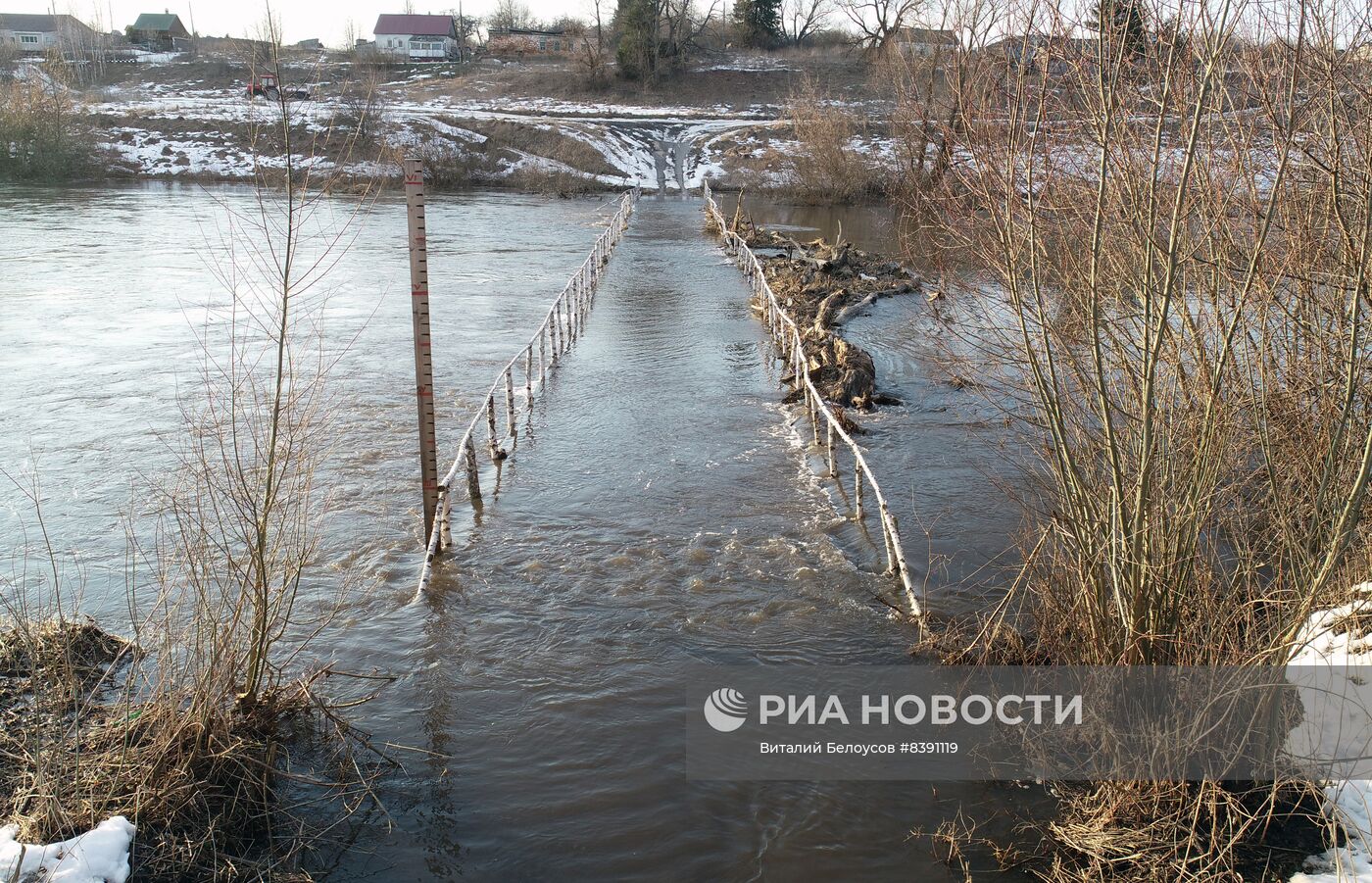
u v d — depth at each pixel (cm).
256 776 648
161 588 837
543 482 1262
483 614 907
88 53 8656
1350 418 684
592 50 9262
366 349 2025
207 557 807
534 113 7575
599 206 5275
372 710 753
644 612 916
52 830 559
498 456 1348
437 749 706
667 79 8594
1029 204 636
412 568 1001
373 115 5934
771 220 4762
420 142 6141
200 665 644
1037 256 659
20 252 3164
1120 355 670
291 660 752
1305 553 636
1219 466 661
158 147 6056
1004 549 1048
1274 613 690
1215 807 563
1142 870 561
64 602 910
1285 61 601
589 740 718
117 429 1456
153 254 3195
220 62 8662
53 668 674
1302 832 567
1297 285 678
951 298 1139
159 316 2292
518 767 686
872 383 1708
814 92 5900
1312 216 661
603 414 1586
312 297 2598
